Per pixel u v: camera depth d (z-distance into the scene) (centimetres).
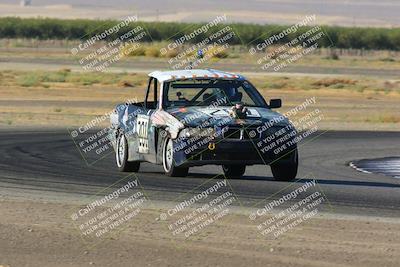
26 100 9481
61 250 2331
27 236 2492
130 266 2166
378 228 2656
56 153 4788
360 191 3475
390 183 3775
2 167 4106
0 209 2928
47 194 3284
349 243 2431
